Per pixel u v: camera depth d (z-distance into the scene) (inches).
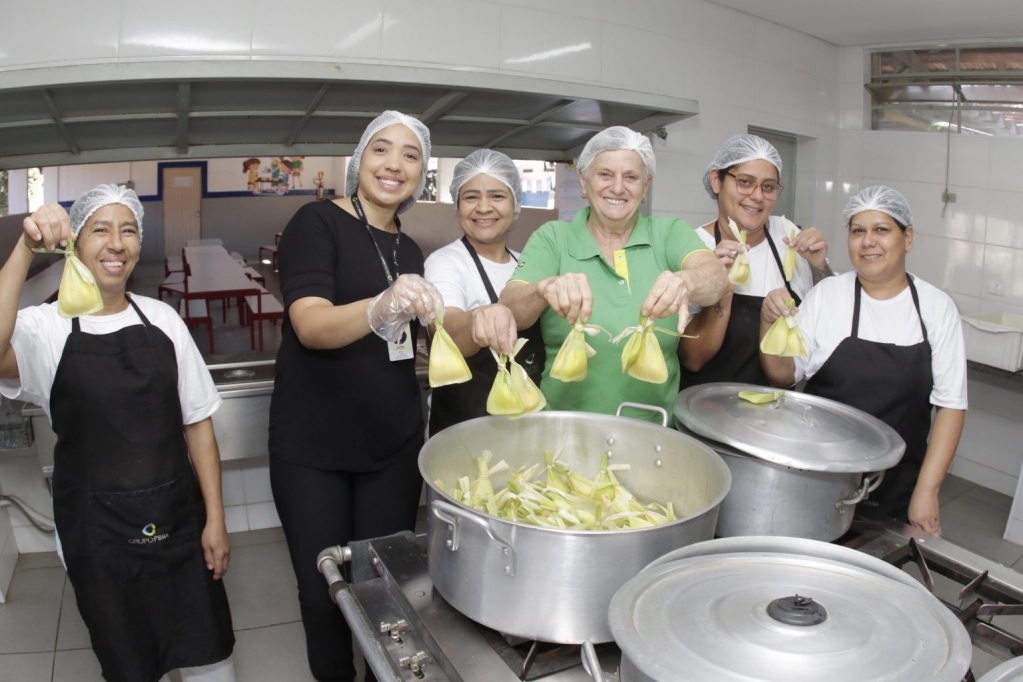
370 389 61.7
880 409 63.6
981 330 112.1
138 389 55.9
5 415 82.8
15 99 75.9
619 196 53.8
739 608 27.9
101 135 94.0
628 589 29.3
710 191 78.9
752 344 73.3
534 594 33.4
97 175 447.5
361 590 41.9
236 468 108.0
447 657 35.1
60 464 56.2
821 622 26.8
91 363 54.4
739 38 132.3
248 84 82.7
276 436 63.7
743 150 68.7
